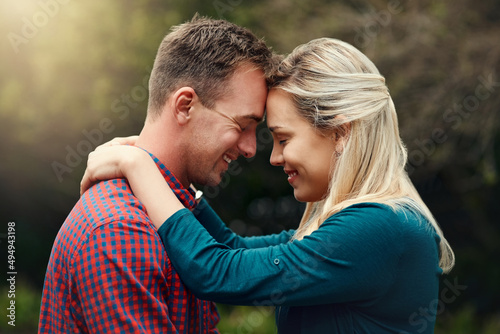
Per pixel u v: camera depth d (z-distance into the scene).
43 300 1.90
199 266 1.78
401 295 1.84
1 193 7.83
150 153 2.00
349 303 1.84
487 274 8.14
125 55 6.72
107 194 1.83
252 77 2.01
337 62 1.99
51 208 8.20
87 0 6.70
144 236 1.74
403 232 1.81
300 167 2.00
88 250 1.70
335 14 6.82
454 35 6.67
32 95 6.88
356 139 1.95
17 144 7.19
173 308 1.82
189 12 6.93
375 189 1.96
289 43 6.75
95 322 1.68
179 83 1.98
